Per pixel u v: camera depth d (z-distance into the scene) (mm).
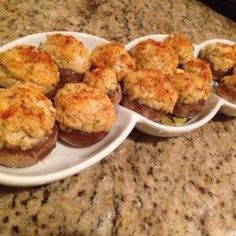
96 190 210
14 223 180
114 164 229
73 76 230
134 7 374
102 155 208
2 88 206
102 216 200
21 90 192
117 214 205
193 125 254
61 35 236
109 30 329
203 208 233
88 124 205
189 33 381
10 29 282
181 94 258
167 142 261
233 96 291
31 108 187
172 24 380
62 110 205
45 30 295
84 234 189
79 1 345
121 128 227
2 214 181
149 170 237
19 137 180
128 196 216
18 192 192
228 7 443
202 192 241
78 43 237
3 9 298
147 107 237
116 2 367
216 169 261
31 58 211
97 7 348
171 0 419
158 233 207
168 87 245
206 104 281
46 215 188
